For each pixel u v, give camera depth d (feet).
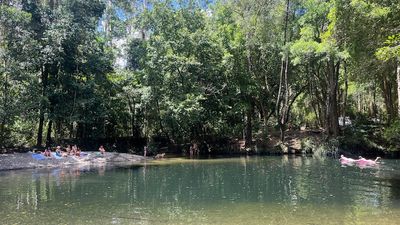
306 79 156.46
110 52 161.68
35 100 124.26
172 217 48.83
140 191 68.59
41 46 126.31
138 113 158.71
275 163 111.34
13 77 117.80
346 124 163.53
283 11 140.77
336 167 98.73
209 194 65.00
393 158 121.80
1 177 86.99
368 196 60.54
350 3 61.62
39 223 46.21
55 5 149.89
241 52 146.92
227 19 150.41
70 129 155.43
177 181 80.33
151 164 115.65
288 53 130.72
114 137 160.35
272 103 163.43
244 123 153.07
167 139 159.63
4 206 55.98
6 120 119.55
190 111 131.34
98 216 49.75
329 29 70.13
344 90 162.50
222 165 109.70
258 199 59.93
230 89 149.48
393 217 46.50
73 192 67.56
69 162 115.85
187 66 139.85
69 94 141.28
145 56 147.84
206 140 155.94
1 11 118.01
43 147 137.80
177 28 148.15
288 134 154.92
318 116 185.37
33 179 83.61
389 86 138.51
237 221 46.11
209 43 143.23
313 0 120.47
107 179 83.71
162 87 141.79
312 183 74.28
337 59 108.99
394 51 49.08
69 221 47.24
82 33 141.38
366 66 71.87
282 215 48.88
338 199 58.54
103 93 152.05
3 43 126.00
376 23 60.44
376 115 169.17
